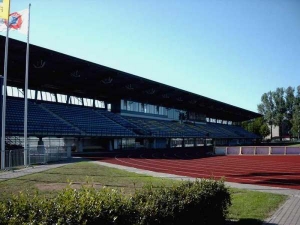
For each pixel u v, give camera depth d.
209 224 6.91
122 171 21.47
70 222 4.09
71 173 18.97
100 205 4.55
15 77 41.44
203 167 27.08
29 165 22.91
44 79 43.69
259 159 37.97
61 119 43.50
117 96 59.66
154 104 70.94
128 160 32.56
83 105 54.69
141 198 5.64
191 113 86.81
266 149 48.59
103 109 59.09
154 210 5.20
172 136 64.56
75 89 51.22
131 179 17.00
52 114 43.62
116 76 47.16
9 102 40.31
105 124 50.72
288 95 119.62
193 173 22.27
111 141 51.44
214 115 100.69
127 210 4.79
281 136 121.44
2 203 4.46
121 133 51.06
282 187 15.77
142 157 37.84
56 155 30.33
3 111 21.44
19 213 4.21
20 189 12.83
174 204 5.72
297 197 12.65
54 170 20.30
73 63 39.62
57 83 46.50
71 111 48.59
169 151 53.62
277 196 12.68
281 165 29.73
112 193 5.17
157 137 59.81
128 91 56.81
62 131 40.16
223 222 7.79
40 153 26.98
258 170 24.98
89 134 43.62
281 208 10.33
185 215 5.95
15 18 23.59
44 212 4.24
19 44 32.41
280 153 48.03
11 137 34.12
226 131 95.88
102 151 47.94
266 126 119.75
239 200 11.59
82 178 16.78
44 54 35.72
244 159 37.72
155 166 27.06
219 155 46.59
